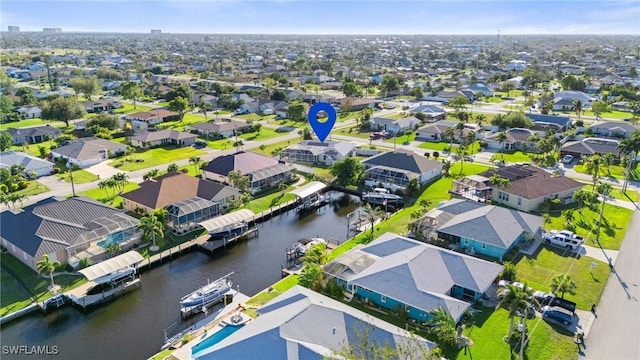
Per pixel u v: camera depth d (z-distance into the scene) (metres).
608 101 194.38
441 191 94.81
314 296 51.47
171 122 163.75
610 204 87.00
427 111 172.88
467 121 157.00
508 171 95.75
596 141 123.56
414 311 52.34
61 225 67.44
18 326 53.81
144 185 85.44
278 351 41.59
